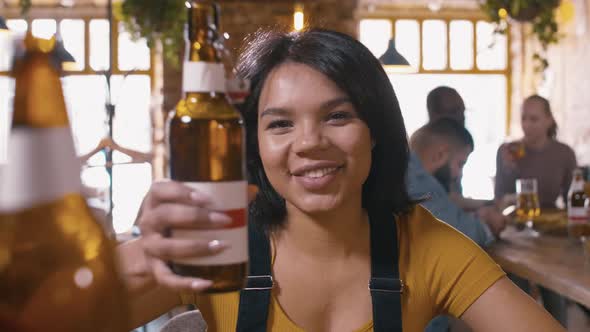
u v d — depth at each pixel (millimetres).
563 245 2932
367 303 1196
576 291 2150
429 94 3805
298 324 1193
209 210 667
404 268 1220
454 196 3406
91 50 7043
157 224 657
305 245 1194
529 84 7484
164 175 6832
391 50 5051
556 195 4535
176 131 744
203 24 714
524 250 2832
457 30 7676
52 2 7031
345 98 1062
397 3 7520
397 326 1157
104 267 526
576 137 6773
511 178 4516
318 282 1197
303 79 1061
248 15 6496
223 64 729
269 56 1090
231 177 744
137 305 1130
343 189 1064
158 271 664
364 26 7602
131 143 6945
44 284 499
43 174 484
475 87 7738
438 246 1241
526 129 4566
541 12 4684
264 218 1212
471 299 1215
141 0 4434
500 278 1227
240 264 682
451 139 3316
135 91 7027
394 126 1175
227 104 759
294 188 1064
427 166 3346
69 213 514
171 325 1339
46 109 490
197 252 650
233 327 1198
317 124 1056
